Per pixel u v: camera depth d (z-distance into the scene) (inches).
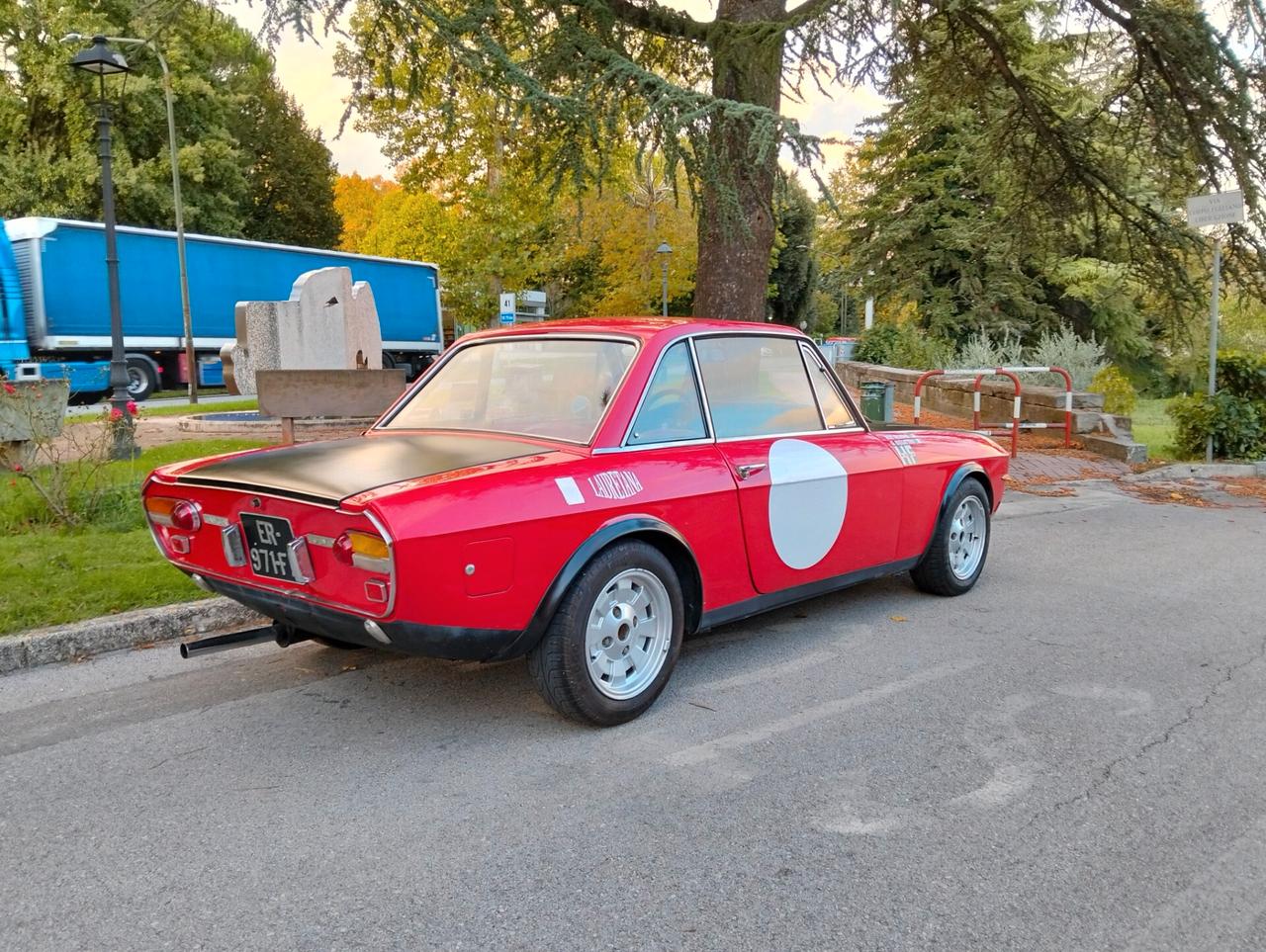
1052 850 117.6
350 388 427.8
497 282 1267.2
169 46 1259.8
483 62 297.9
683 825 123.2
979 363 808.3
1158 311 513.0
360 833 121.3
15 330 856.9
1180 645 202.4
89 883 109.9
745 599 179.2
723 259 388.8
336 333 671.1
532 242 1263.5
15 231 893.8
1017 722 159.2
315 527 135.1
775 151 299.7
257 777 137.7
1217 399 486.9
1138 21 411.8
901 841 119.5
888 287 1155.9
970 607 232.2
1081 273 1083.9
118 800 130.6
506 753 145.7
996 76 490.0
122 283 967.0
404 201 1429.6
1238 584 257.1
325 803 129.6
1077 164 495.5
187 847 118.0
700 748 147.8
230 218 1461.6
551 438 163.0
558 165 325.4
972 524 245.6
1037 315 1140.5
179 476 155.9
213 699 169.0
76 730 155.3
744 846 118.0
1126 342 1156.5
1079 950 97.9
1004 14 462.3
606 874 111.6
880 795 132.2
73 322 919.0
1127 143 478.0
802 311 2274.9
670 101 298.5
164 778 137.5
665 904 105.6
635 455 159.9
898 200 1154.7
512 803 129.6
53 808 128.4
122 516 281.3
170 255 1016.9
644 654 160.2
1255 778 138.5
